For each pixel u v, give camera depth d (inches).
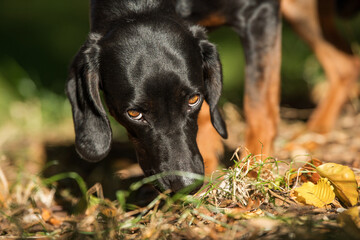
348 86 331.0
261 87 261.6
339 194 186.1
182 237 171.3
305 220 166.6
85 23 658.2
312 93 439.5
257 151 255.1
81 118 224.8
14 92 482.6
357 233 154.0
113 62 211.5
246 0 258.2
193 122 212.4
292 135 341.1
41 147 359.6
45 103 453.7
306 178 202.8
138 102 202.2
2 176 243.3
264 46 261.6
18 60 547.2
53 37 611.5
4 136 398.6
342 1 330.6
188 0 255.8
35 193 229.9
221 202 193.9
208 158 251.1
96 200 205.0
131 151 330.3
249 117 263.1
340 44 332.5
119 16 233.9
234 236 163.6
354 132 328.2
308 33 335.9
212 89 229.3
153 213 185.3
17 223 195.6
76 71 223.5
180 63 205.3
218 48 242.4
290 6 335.0
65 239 183.8
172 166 200.2
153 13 232.1
